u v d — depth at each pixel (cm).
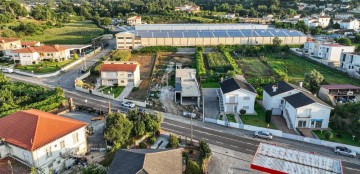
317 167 4022
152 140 5497
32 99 7362
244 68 10406
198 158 5081
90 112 6831
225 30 14450
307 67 10525
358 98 7600
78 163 4794
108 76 8600
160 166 3909
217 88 8462
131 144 5297
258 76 9506
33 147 4200
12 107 6656
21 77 9388
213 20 19738
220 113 6900
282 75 9062
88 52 12425
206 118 6575
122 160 4012
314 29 16362
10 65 10456
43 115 4956
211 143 5650
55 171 4578
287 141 5781
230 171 4791
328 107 6072
